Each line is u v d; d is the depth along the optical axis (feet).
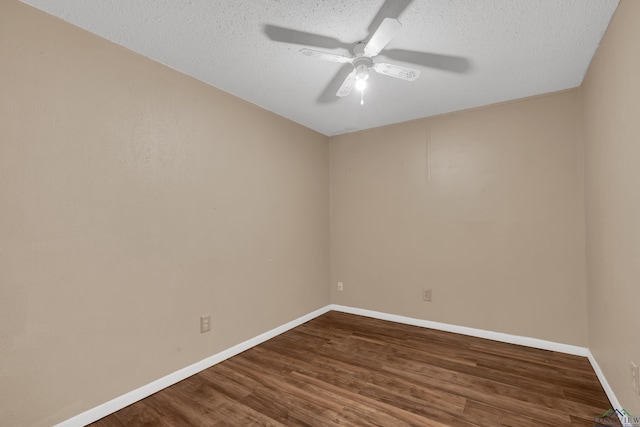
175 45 6.13
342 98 8.83
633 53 4.46
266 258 9.48
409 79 6.32
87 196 5.59
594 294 7.14
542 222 8.63
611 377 5.91
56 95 5.22
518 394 6.32
